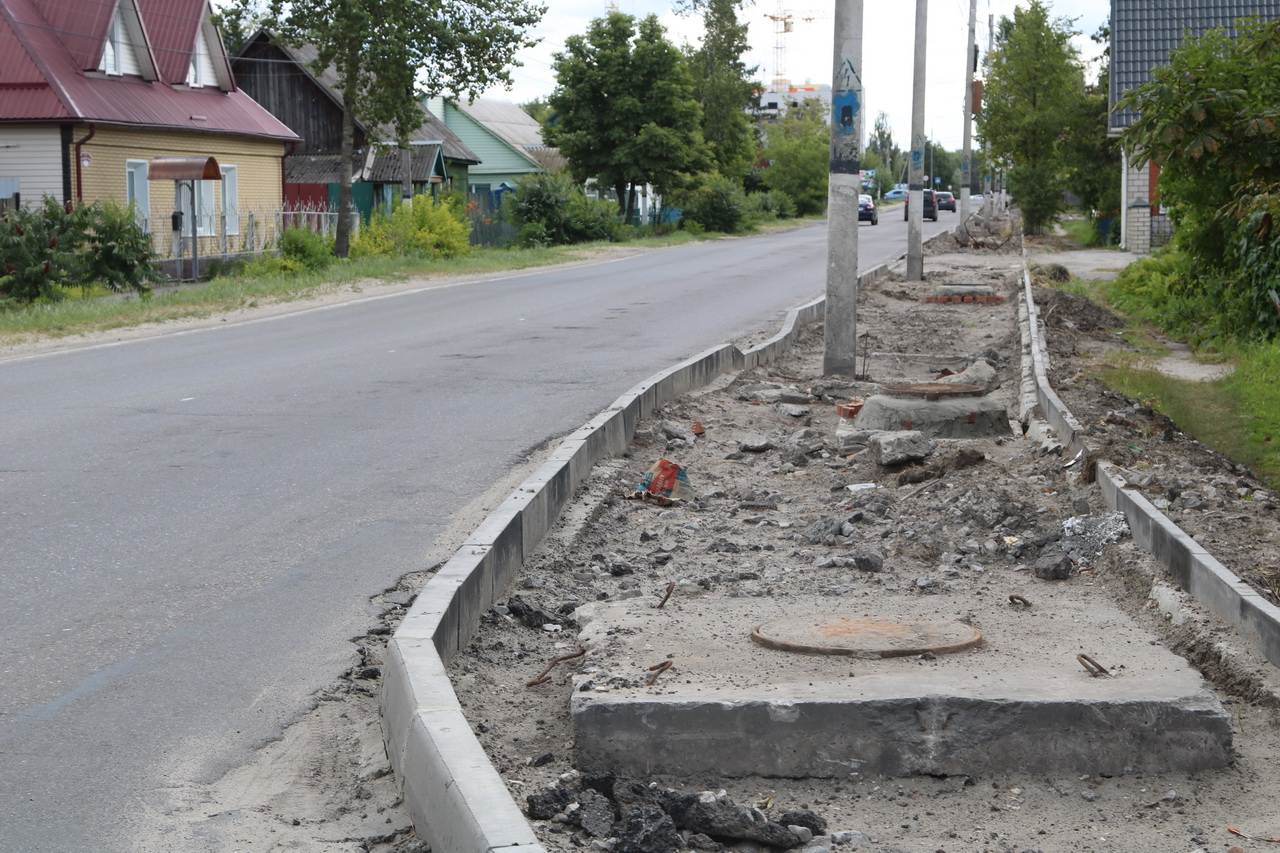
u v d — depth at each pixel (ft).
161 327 62.75
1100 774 15.40
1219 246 60.18
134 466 30.42
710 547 25.66
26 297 74.13
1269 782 15.14
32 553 23.31
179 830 13.44
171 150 108.47
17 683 17.34
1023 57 160.86
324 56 114.73
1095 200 159.53
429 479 29.58
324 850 13.08
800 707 15.40
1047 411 38.37
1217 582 19.76
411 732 14.06
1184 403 42.01
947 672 16.74
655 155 187.52
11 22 97.40
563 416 37.65
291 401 39.96
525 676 18.34
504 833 11.42
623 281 95.30
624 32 187.42
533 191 164.45
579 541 25.71
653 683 16.40
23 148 95.96
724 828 13.53
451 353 52.37
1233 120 48.16
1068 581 23.26
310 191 160.66
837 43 49.29
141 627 19.66
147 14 115.34
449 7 115.14
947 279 100.48
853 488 30.48
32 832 13.29
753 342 56.95
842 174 49.75
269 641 19.22
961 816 14.39
